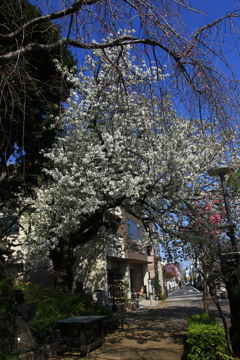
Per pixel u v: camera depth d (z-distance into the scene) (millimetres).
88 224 11398
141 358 7086
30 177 9625
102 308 11484
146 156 9320
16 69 4824
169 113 5250
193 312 15906
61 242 11969
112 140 9039
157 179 9320
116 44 4902
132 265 27297
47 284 17125
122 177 9281
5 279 5918
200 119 4688
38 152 9891
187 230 9148
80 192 9922
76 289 16766
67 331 8367
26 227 13484
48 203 10906
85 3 4336
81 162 10289
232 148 4453
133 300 20875
